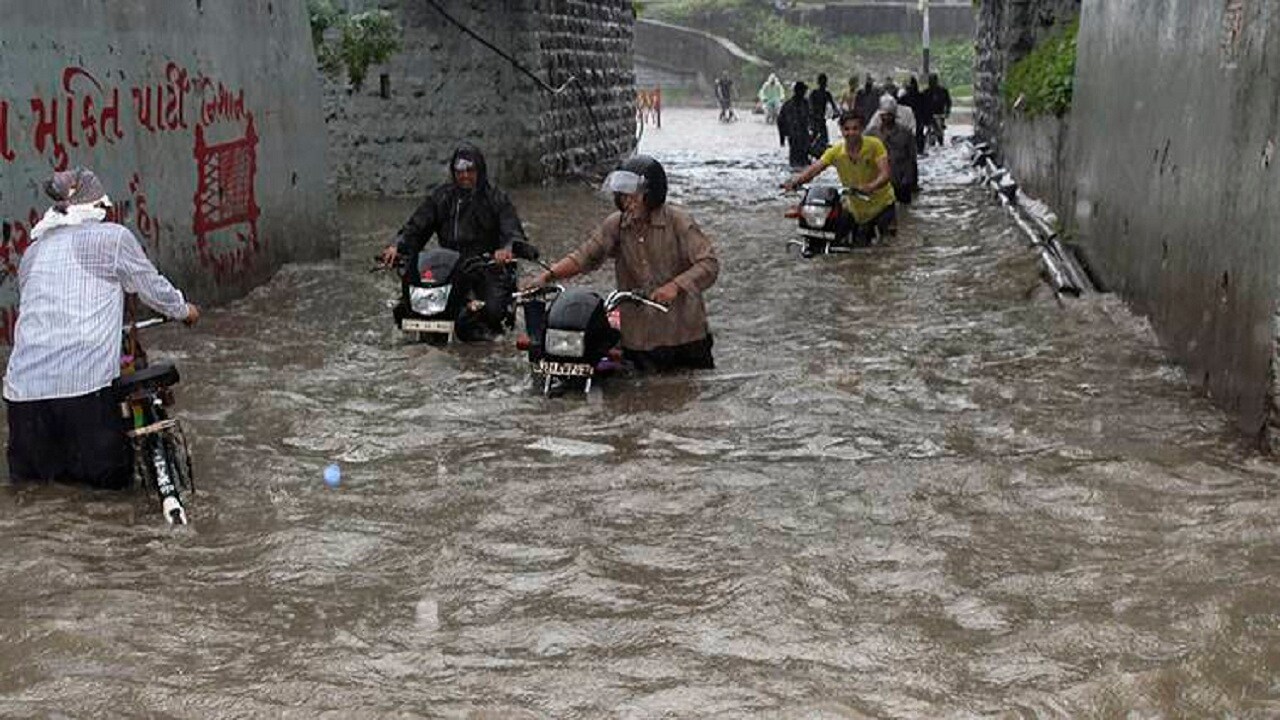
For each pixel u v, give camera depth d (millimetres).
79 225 6738
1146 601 5219
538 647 4887
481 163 10336
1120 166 11875
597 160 27844
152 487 6625
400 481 6887
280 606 5273
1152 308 10266
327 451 7438
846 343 10297
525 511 6375
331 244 14938
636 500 6516
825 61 65938
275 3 13445
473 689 4531
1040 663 4691
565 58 25500
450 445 7551
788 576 5480
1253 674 4590
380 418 8141
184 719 4305
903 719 4281
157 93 11070
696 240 9102
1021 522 6180
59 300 6617
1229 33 8305
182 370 9234
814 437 7656
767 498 6543
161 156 11125
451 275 9938
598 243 9062
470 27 22953
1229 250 8016
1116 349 9828
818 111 28859
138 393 6547
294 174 13922
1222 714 4324
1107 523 6148
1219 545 5820
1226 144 8203
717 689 4500
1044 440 7527
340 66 22000
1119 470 6867
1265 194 7336
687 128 46188
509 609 5250
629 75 30609
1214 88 8625
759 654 4801
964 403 8414
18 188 9242
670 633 4977
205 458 7258
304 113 14211
